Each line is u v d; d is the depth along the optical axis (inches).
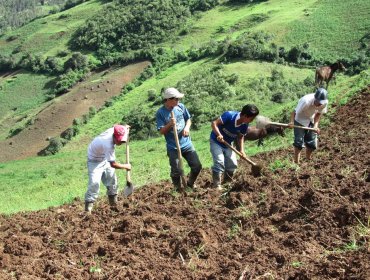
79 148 2620.6
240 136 300.8
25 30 5059.1
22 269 221.8
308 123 343.3
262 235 226.5
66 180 1110.4
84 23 4847.4
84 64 4055.1
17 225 328.2
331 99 693.3
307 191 244.7
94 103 3326.8
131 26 4392.2
